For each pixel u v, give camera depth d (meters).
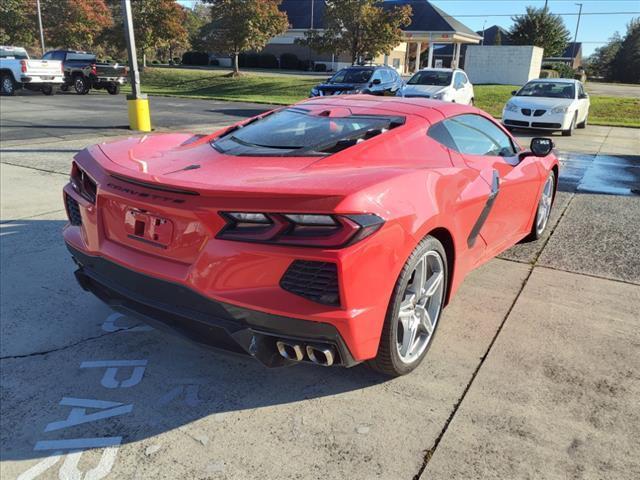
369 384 2.72
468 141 3.54
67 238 3.02
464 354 2.99
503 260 4.44
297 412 2.51
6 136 10.97
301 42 26.88
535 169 4.26
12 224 5.18
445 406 2.54
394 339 2.51
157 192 2.41
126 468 2.16
